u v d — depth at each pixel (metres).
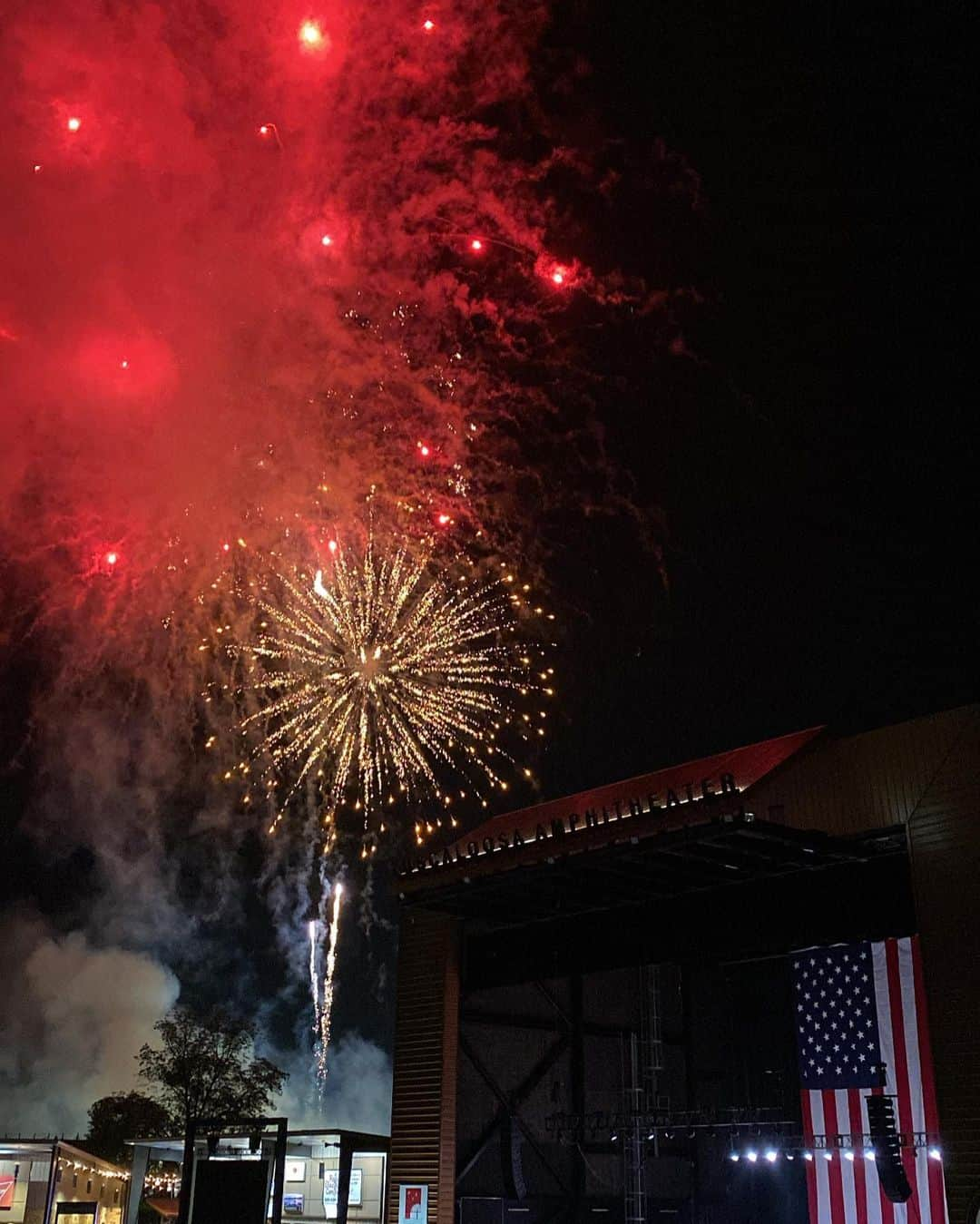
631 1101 24.20
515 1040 23.78
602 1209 23.78
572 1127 23.41
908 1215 17.31
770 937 19.75
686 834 17.62
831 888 19.23
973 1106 15.80
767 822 17.34
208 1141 22.80
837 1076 18.45
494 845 21.02
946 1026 16.34
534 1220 22.86
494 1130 22.86
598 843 19.14
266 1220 20.83
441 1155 21.83
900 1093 17.70
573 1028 24.67
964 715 17.42
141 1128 47.50
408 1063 23.11
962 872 16.77
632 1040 24.39
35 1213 40.84
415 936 24.06
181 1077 46.91
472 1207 22.19
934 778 17.47
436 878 21.97
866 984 18.50
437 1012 22.98
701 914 20.75
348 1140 30.44
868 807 18.05
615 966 21.58
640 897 21.28
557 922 22.69
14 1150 41.19
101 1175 45.16
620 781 24.12
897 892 18.41
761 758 20.12
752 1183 24.66
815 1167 18.53
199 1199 21.33
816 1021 18.91
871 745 18.39
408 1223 21.77
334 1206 31.36
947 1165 15.86
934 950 16.77
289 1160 32.31
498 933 23.44
